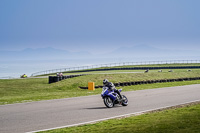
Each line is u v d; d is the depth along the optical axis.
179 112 13.80
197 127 10.09
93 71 81.69
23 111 15.24
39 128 10.84
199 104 16.72
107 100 16.39
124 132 9.69
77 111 15.05
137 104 17.47
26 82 50.78
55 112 14.73
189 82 40.34
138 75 50.28
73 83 41.25
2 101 21.56
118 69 83.94
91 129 10.39
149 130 9.85
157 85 36.03
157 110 14.89
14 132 10.16
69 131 10.12
